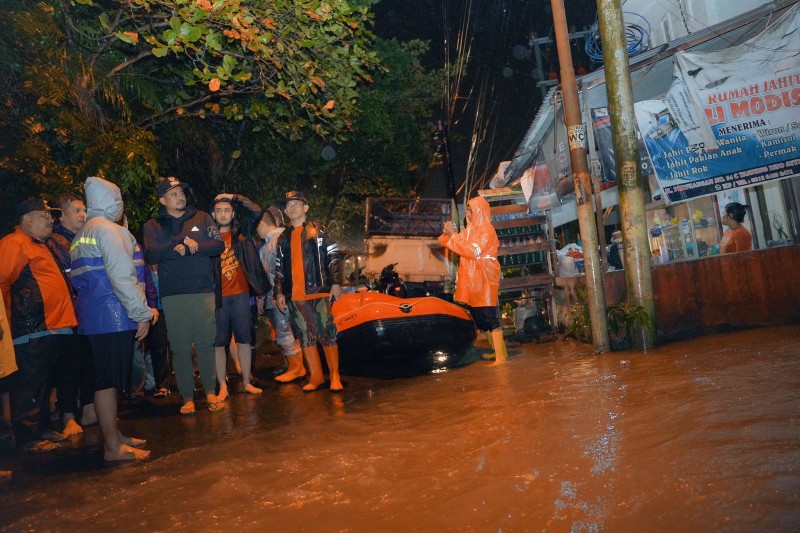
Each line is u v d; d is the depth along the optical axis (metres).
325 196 17.33
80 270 4.62
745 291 7.75
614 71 7.35
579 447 3.48
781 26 7.75
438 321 7.73
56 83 7.34
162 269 5.99
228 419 5.75
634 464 3.07
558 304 9.76
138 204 9.10
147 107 9.91
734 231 8.91
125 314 4.62
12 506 3.60
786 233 10.63
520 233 9.77
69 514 3.36
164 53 6.49
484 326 7.79
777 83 7.85
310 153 14.82
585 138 8.05
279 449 4.35
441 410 5.08
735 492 2.57
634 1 13.94
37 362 5.09
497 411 4.70
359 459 3.84
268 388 7.61
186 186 6.05
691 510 2.46
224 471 3.87
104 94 8.68
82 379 5.91
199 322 6.11
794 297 7.70
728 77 7.95
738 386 4.42
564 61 7.50
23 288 5.03
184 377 6.14
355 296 8.20
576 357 7.25
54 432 5.53
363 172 16.80
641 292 7.32
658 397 4.43
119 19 8.20
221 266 6.86
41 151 7.13
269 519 2.99
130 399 6.93
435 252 12.40
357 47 8.80
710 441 3.25
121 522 3.17
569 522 2.52
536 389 5.42
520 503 2.79
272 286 7.85
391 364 8.16
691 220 9.38
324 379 7.91
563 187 10.12
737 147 7.95
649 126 8.10
